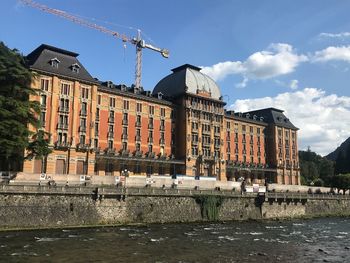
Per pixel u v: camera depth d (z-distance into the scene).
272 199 77.88
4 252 33.31
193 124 102.88
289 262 32.53
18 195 48.44
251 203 74.75
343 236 50.91
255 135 126.94
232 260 32.75
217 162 105.88
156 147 97.25
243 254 35.62
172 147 100.94
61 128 77.56
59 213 51.34
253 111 139.50
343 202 97.19
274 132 130.75
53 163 75.31
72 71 80.94
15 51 57.66
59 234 45.03
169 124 101.25
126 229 51.94
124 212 57.62
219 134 108.75
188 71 107.00
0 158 55.28
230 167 112.75
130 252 35.22
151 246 38.72
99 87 86.94
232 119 119.62
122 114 91.56
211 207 67.69
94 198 54.78
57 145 75.94
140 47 140.00
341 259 34.31
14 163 66.81
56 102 77.44
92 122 82.50
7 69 54.62
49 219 50.41
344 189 114.06
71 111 79.44
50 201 50.88
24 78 56.22
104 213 55.47
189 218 65.00
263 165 125.31
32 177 58.97
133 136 92.94
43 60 77.50
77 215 52.88
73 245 37.75
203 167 102.44
